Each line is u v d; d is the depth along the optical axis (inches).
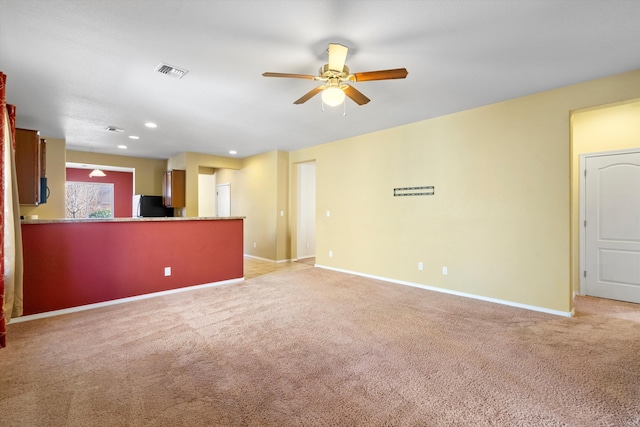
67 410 68.3
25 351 96.4
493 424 64.4
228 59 102.7
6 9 75.5
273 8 76.3
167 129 190.4
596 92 119.3
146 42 92.1
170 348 99.0
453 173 161.6
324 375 83.3
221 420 65.5
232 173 319.3
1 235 100.9
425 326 117.8
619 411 68.3
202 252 176.4
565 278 128.4
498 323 120.6
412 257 180.2
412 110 156.2
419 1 73.6
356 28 85.0
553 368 86.7
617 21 81.5
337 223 224.7
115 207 355.6
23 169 145.8
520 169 139.3
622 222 150.2
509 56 100.9
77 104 144.3
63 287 132.7
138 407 69.6
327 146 231.9
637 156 146.3
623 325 118.4
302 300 151.5
